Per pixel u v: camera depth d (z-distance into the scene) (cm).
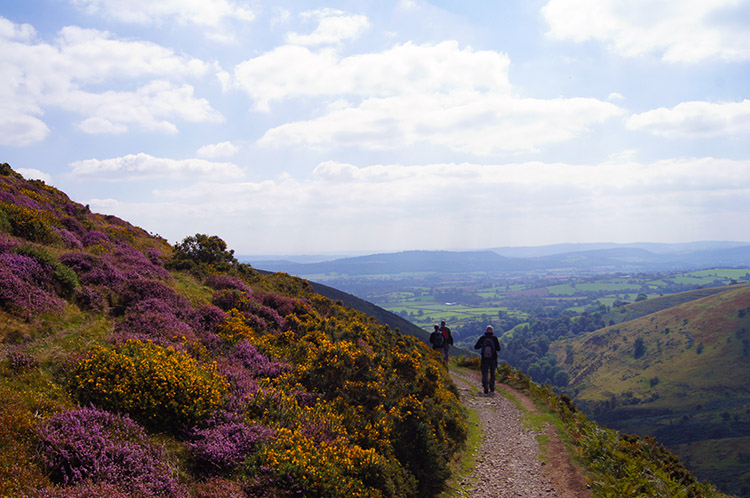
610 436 1405
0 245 1073
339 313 2422
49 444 571
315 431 907
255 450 759
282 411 926
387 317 9419
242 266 2464
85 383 745
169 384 788
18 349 812
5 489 473
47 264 1092
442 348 2719
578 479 1116
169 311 1265
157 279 1605
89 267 1323
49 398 684
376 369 1348
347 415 1060
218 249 2398
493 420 1722
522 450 1380
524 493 1073
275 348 1345
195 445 712
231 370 1043
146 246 2314
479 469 1234
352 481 795
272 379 1127
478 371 2984
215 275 1988
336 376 1212
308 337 1509
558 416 1730
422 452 1055
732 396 19425
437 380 1611
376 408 1127
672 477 1357
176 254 2239
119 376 775
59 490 505
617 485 1005
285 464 723
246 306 1631
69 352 856
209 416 802
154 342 1027
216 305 1584
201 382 843
